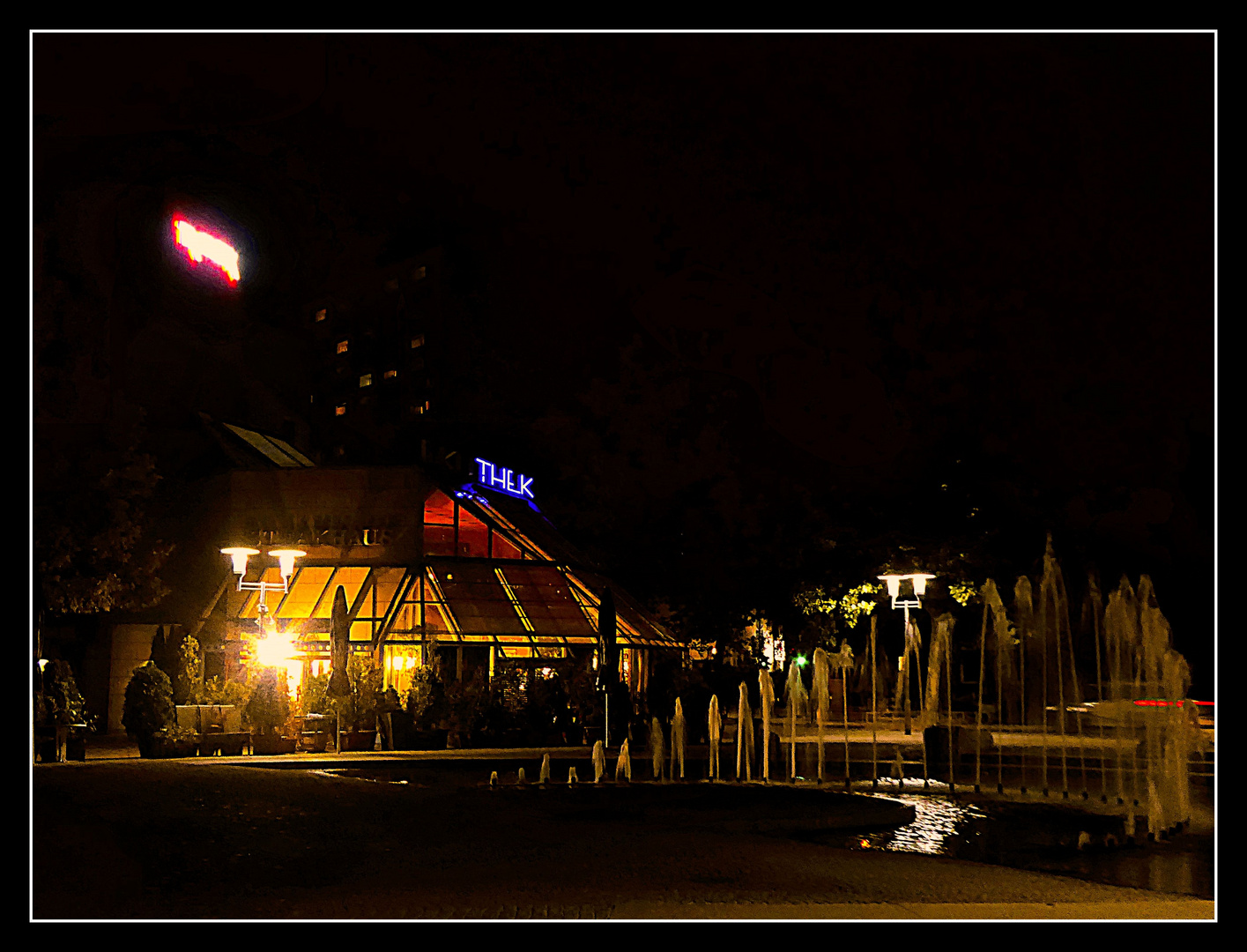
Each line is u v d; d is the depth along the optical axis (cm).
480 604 3291
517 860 1066
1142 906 858
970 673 4856
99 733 3181
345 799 1472
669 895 901
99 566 2795
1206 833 1381
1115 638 3944
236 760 2358
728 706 3331
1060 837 1354
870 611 4325
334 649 2762
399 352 10994
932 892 913
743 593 4416
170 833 1169
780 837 1308
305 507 3444
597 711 2925
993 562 4291
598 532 4941
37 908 839
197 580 3403
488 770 2244
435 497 3516
